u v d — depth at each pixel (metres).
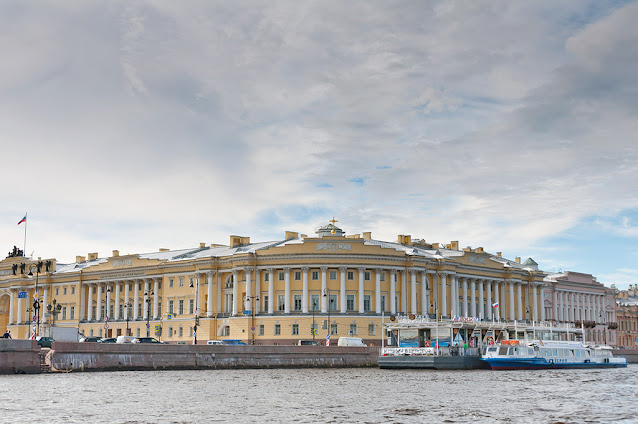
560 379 76.56
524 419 46.44
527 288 154.75
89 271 151.50
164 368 83.62
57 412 47.72
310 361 92.50
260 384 67.06
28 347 74.81
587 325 170.88
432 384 68.38
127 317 142.50
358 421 45.34
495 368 91.31
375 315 118.12
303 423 44.47
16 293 161.12
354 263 118.56
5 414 46.69
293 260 119.00
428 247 147.75
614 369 99.12
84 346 79.31
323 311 116.75
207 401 54.03
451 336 94.19
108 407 50.25
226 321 124.38
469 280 140.38
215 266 128.00
